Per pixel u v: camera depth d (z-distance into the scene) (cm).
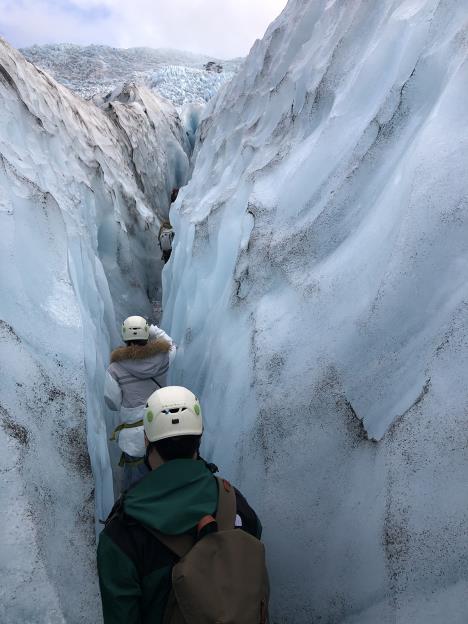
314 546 151
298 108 308
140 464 225
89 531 155
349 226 202
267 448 174
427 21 205
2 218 219
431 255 149
